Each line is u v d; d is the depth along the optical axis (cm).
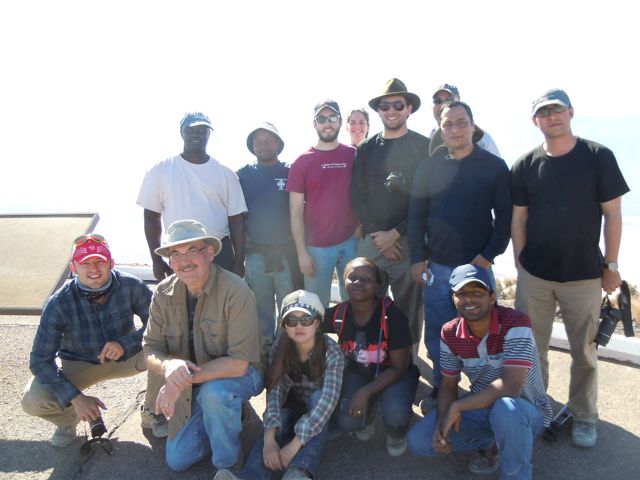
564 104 284
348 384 313
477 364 284
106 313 333
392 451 307
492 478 284
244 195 425
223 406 281
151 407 322
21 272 416
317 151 409
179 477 292
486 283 270
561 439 314
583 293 301
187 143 384
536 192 304
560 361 414
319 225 411
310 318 287
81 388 344
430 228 350
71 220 457
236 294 295
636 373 389
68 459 311
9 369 426
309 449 281
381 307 315
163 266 402
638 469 285
